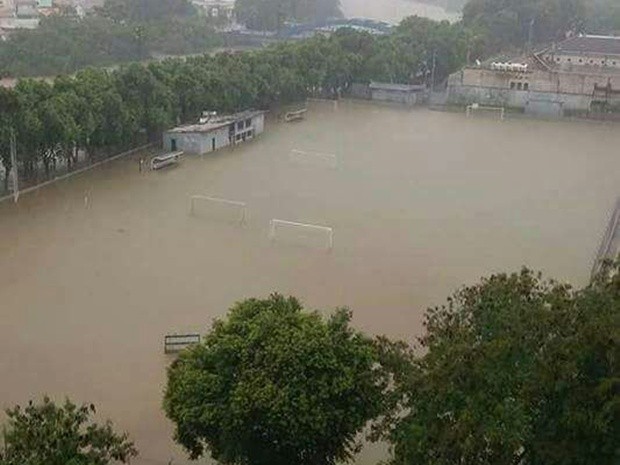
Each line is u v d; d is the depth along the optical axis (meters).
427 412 28.62
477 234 74.06
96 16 183.50
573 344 26.09
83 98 88.44
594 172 98.44
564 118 131.50
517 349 27.05
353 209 80.00
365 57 144.88
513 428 25.50
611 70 143.00
